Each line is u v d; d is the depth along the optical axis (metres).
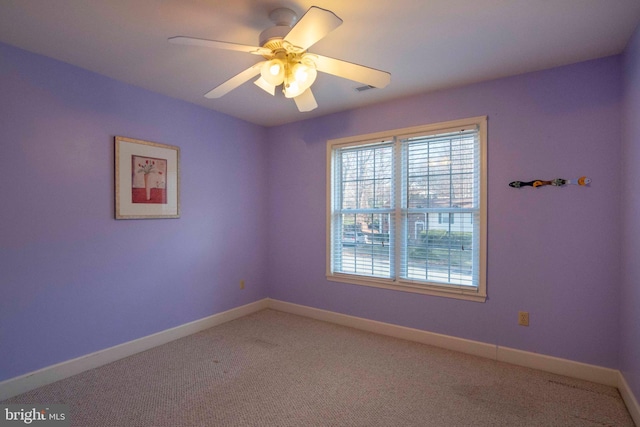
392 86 2.75
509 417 1.91
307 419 1.90
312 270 3.69
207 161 3.36
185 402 2.06
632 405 1.89
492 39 2.00
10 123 2.10
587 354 2.31
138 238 2.80
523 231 2.51
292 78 1.73
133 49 2.14
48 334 2.27
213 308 3.43
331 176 3.51
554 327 2.42
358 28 1.88
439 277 2.89
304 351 2.81
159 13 1.75
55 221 2.30
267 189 4.06
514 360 2.55
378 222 3.24
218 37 2.00
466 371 2.45
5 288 2.08
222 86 1.92
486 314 2.67
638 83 1.81
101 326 2.55
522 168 2.50
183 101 3.13
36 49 2.14
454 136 2.81
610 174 2.22
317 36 1.44
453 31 1.91
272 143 4.01
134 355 2.72
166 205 2.99
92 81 2.49
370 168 3.28
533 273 2.48
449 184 2.84
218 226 3.48
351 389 2.21
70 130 2.38
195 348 2.87
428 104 2.89
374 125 3.20
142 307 2.82
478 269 2.71
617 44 2.06
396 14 1.75
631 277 1.95
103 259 2.57
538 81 2.44
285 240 3.91
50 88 2.27
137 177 2.77
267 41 1.62
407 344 2.95
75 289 2.41
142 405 2.02
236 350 2.83
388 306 3.16
